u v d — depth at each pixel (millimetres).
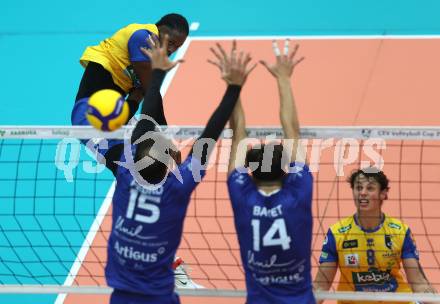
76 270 24625
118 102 17031
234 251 25234
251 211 15859
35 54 43500
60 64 42281
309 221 15945
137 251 16297
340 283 19188
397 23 45812
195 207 26641
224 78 16812
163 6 49625
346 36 44281
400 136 17281
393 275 18906
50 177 30500
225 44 43812
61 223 27750
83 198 29266
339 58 41406
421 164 29891
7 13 48969
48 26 46969
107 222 27594
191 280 22922
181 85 38844
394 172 29484
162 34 22391
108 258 16938
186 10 48875
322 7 48688
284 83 17359
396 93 37312
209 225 26688
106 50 22844
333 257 19062
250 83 38625
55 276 24281
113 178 30469
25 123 36344
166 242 16375
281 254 15688
